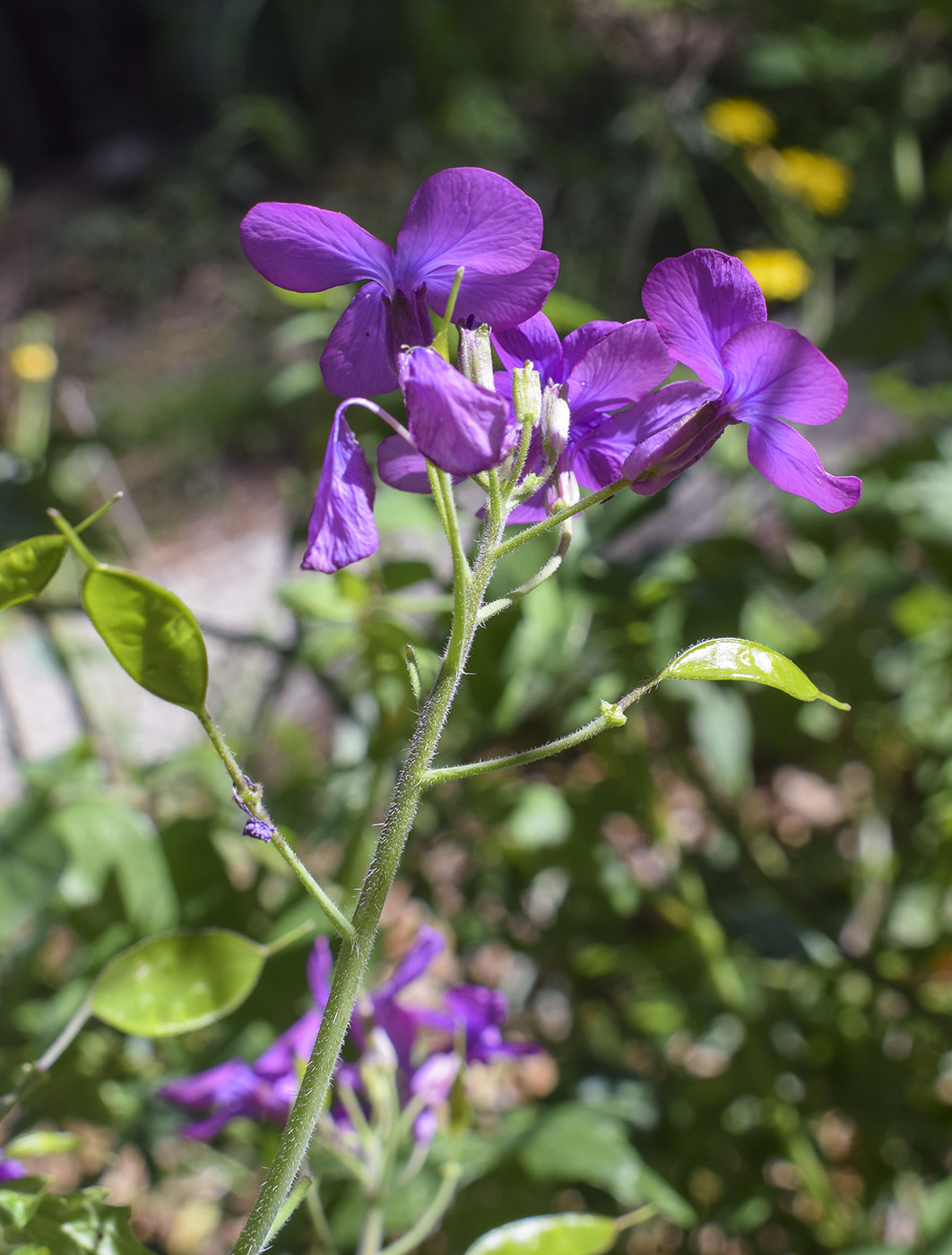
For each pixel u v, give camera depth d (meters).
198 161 1.23
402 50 1.26
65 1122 0.28
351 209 1.09
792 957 0.33
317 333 0.35
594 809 0.31
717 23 1.13
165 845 0.27
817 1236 0.32
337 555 0.14
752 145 0.54
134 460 0.84
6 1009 0.28
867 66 0.95
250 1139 0.26
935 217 0.43
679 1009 0.34
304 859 0.30
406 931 0.37
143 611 0.13
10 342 1.02
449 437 0.13
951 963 0.34
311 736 0.42
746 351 0.14
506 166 1.11
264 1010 0.26
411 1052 0.23
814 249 0.48
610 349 0.15
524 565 0.26
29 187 1.32
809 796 0.49
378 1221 0.21
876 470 0.35
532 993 0.37
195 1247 0.36
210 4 1.34
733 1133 0.32
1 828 0.25
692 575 0.30
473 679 0.27
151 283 1.08
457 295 0.15
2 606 0.15
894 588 0.33
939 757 0.39
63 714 0.48
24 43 1.37
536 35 1.27
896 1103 0.33
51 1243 0.18
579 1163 0.25
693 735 0.33
